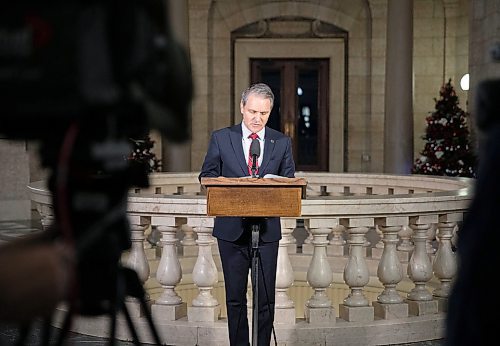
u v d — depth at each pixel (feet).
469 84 57.77
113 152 6.54
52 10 5.92
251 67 71.36
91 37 5.98
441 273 25.00
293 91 71.56
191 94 6.57
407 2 60.29
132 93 6.19
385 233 24.30
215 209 16.71
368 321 23.62
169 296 23.89
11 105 5.90
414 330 23.73
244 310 20.11
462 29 69.67
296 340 22.84
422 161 59.72
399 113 60.59
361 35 70.49
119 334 23.07
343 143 71.41
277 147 19.71
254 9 70.44
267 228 19.29
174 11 58.23
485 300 7.50
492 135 7.82
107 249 6.99
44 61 5.90
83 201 6.91
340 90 71.05
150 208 23.50
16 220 55.31
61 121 6.19
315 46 70.59
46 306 6.03
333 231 33.65
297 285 32.63
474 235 7.61
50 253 6.20
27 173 55.93
